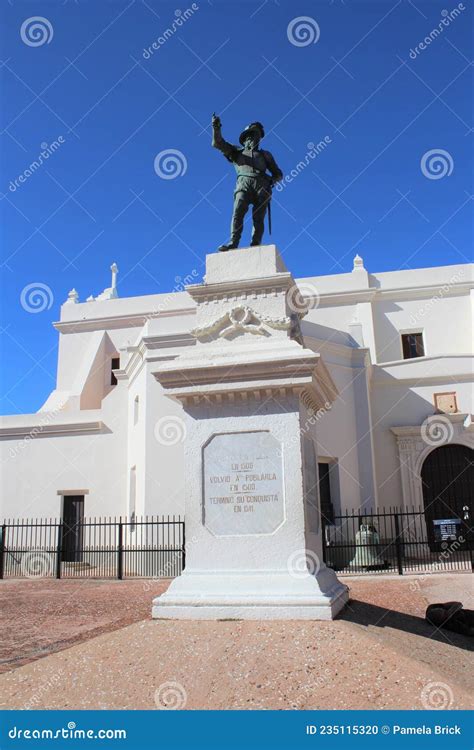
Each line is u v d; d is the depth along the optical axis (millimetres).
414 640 6031
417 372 23281
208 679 4816
